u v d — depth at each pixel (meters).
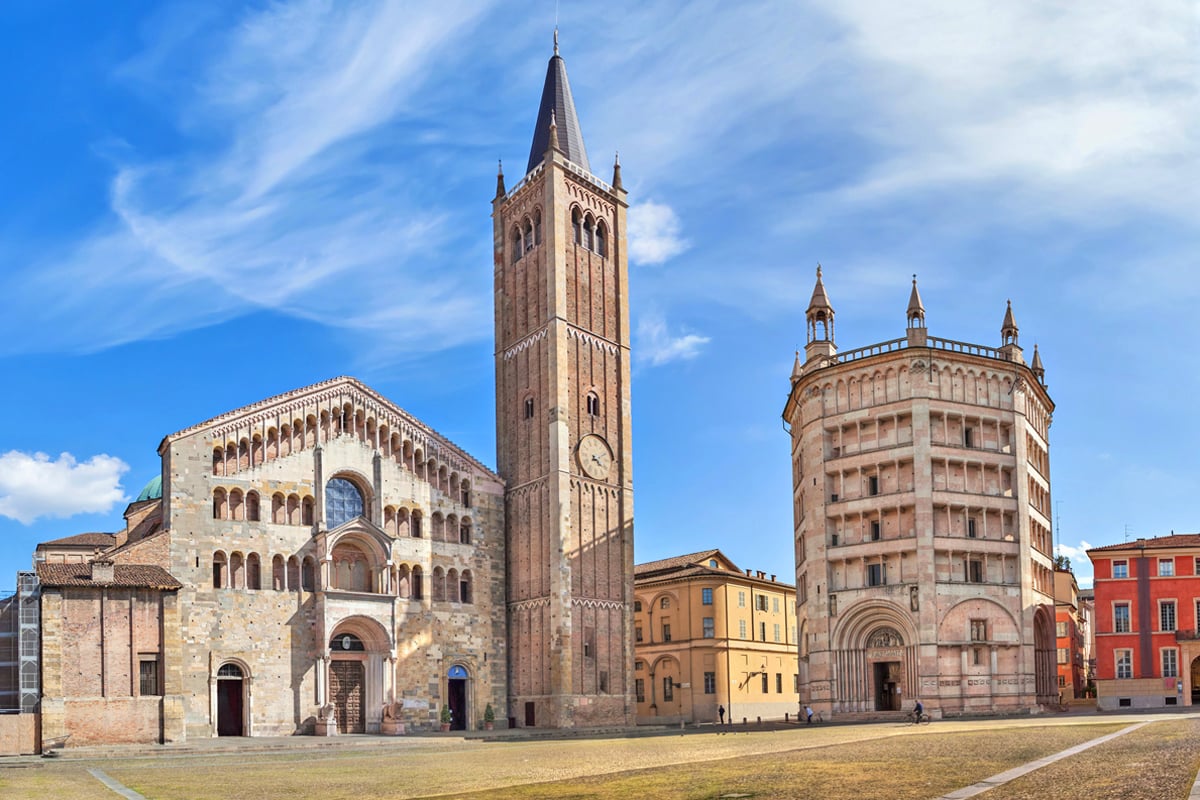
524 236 107.94
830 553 94.69
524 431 102.06
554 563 94.38
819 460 96.88
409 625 90.38
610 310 107.12
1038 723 65.25
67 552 103.38
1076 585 145.62
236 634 80.06
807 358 105.12
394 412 93.62
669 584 123.94
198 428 81.25
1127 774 28.72
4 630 70.19
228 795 34.97
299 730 81.69
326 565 84.50
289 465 85.88
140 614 69.44
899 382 93.25
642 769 39.84
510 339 106.81
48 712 64.94
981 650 88.69
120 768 50.97
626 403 105.50
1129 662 102.75
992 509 92.50
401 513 92.62
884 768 34.59
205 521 80.25
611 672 96.94
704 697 118.94
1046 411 108.75
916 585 88.31
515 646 97.56
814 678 94.25
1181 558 103.25
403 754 58.81
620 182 111.62
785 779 32.50
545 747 63.06
